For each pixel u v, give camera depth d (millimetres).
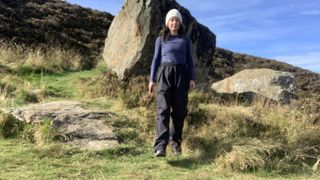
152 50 7621
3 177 3525
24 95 6422
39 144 4395
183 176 3854
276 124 5340
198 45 8336
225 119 5391
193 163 4277
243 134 5105
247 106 6566
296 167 4336
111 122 5117
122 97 6184
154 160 4316
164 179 3748
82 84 7363
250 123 5270
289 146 4684
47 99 6551
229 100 6832
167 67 4395
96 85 7203
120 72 7625
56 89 7309
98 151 4363
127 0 8508
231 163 4172
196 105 5824
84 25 13859
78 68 9398
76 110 5316
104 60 9250
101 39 13109
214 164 4270
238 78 7371
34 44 10766
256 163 4207
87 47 11867
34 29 11789
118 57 8148
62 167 3902
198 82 8328
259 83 7062
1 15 11891
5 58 8734
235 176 3973
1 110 5020
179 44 4430
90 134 4703
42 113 5039
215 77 14016
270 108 5988
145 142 4820
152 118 5332
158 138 4281
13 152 4180
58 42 11375
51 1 15680
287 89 6941
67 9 14883
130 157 4363
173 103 4438
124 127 5094
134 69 7504
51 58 9328
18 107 5512
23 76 8078
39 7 14125
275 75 7105
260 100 6617
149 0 7734
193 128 5156
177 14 4449
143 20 7672
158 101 4387
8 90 6645
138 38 7652
